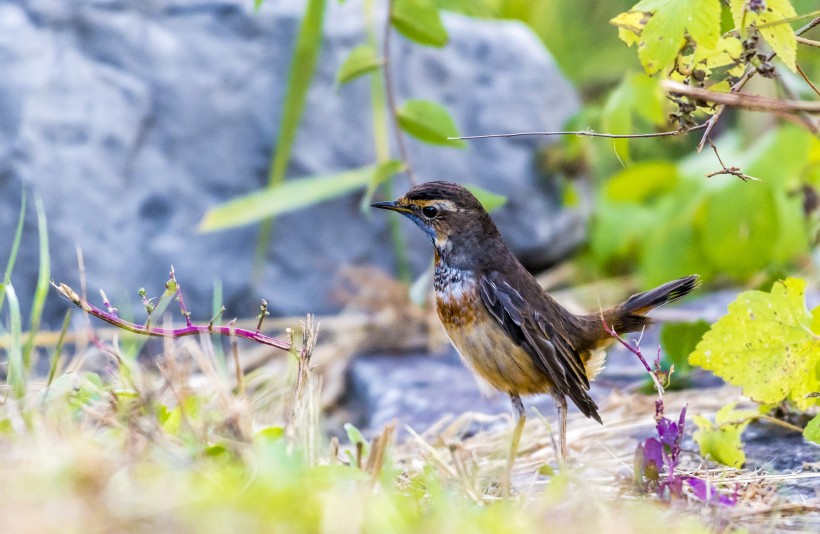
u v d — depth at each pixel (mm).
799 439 8461
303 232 13188
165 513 5406
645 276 13250
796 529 6445
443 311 9273
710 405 9609
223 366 9992
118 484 5742
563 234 14016
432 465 7582
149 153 12625
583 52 16406
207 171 12828
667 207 13516
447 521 5906
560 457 8023
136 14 12742
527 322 8789
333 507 5668
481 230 9234
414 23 10750
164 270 12570
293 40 13102
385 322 13055
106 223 12289
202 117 12773
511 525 5898
